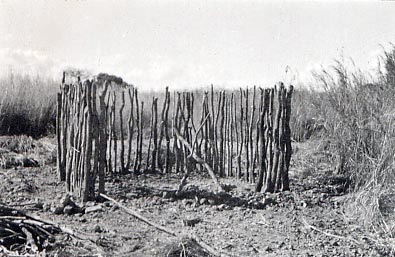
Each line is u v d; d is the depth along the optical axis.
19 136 8.77
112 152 8.15
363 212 5.73
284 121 6.54
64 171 6.75
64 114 6.64
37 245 4.34
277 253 4.70
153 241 4.59
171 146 8.42
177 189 6.39
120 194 6.19
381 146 6.48
